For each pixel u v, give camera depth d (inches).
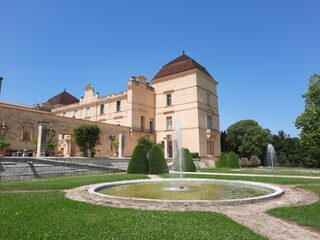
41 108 1755.7
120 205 404.2
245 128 2453.2
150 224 286.7
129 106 1770.4
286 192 541.0
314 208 390.3
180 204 394.3
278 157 2327.8
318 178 799.7
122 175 901.8
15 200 417.1
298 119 1433.3
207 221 304.7
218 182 692.7
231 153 1663.4
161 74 2039.9
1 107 1090.1
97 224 285.7
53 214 330.0
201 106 1835.6
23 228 269.4
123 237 244.4
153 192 545.0
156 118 1972.2
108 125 1574.8
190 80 1847.9
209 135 1835.6
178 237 245.8
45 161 852.0
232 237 248.7
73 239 238.5
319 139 1358.3
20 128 1148.5
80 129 1258.0
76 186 621.9
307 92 1435.8
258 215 352.2
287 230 289.1
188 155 1211.2
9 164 751.7
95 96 2023.9
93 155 1304.1
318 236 270.5
